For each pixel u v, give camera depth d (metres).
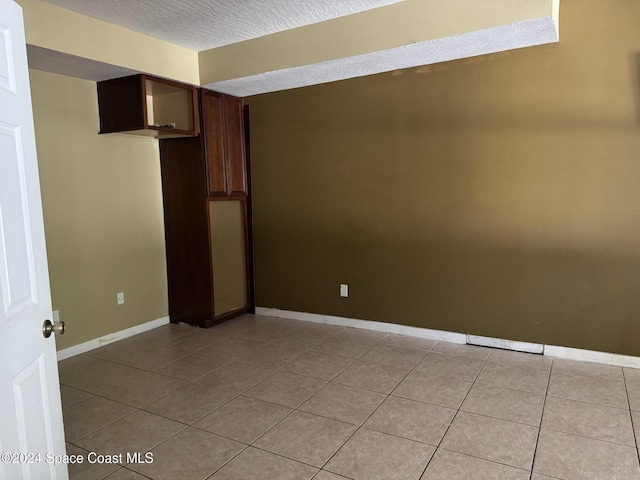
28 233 1.46
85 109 3.54
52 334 1.61
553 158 3.12
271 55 3.46
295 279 4.34
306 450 2.21
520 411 2.53
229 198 4.27
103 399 2.78
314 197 4.14
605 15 2.88
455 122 3.43
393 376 3.03
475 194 3.42
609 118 2.94
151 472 2.06
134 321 4.03
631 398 2.64
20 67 1.46
